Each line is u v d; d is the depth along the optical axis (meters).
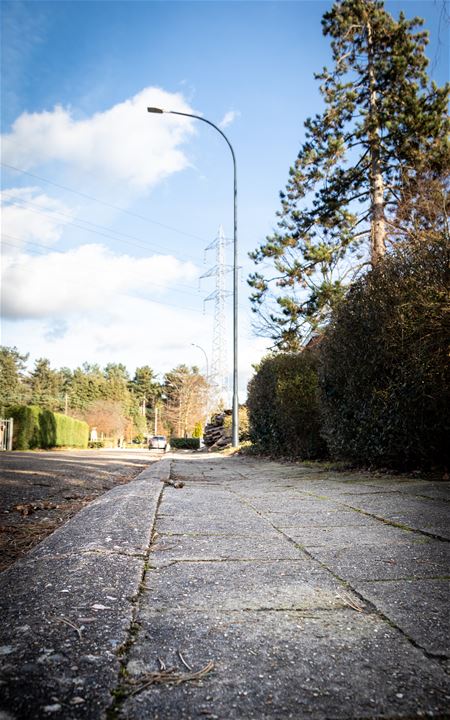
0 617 1.37
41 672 1.06
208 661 1.16
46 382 76.88
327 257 14.53
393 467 6.36
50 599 1.51
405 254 6.02
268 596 1.66
